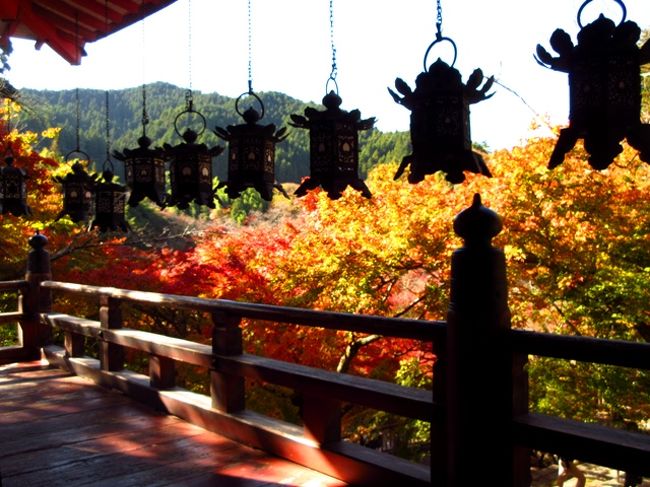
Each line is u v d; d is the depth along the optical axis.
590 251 7.50
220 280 8.91
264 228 10.29
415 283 9.20
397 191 8.37
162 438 3.57
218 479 2.95
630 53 1.62
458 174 1.96
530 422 2.17
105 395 4.58
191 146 3.40
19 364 5.71
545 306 7.93
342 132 2.47
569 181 7.45
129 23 4.61
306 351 8.78
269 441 3.27
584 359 2.01
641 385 6.74
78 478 3.00
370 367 10.22
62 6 4.55
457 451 2.27
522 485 2.26
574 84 1.69
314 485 2.86
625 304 7.19
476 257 2.23
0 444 3.51
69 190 4.61
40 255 5.99
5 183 4.78
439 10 2.02
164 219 19.23
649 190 7.47
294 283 8.51
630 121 1.63
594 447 1.99
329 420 3.01
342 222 8.56
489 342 2.22
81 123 33.78
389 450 11.94
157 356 4.25
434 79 1.95
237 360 3.48
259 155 2.93
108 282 10.30
